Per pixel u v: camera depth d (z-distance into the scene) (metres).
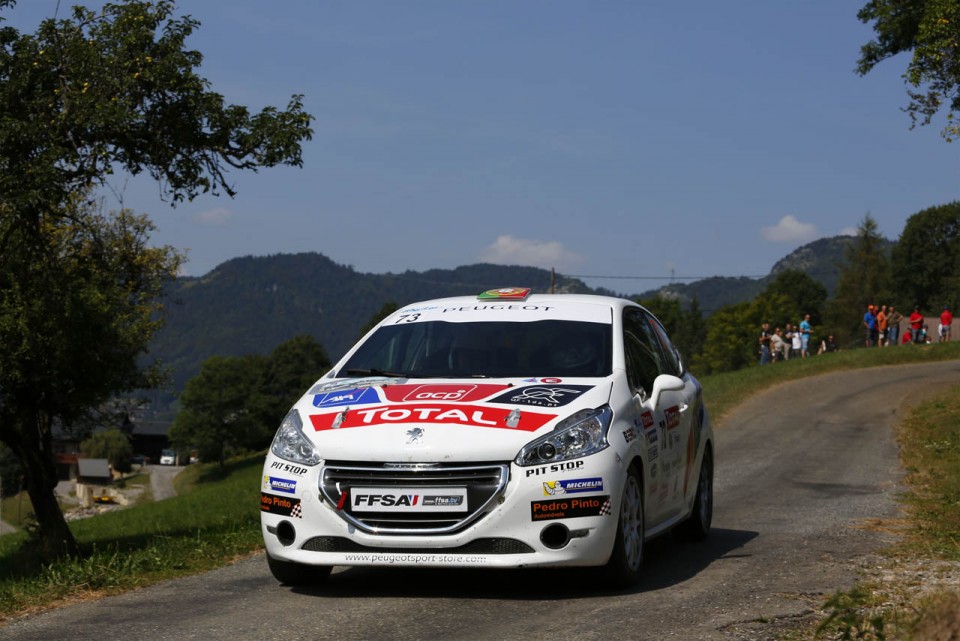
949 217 112.62
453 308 7.51
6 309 17.27
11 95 15.29
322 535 5.86
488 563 5.69
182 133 15.98
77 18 15.93
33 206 15.42
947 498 12.00
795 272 129.00
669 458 7.11
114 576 7.00
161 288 32.78
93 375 18.45
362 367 7.03
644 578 6.61
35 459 18.73
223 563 7.77
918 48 22.23
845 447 20.09
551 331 7.02
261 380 121.94
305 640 5.01
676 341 144.75
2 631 5.42
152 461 186.25
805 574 6.64
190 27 16.09
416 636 5.05
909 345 42.34
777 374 37.12
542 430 5.85
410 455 5.75
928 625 4.27
